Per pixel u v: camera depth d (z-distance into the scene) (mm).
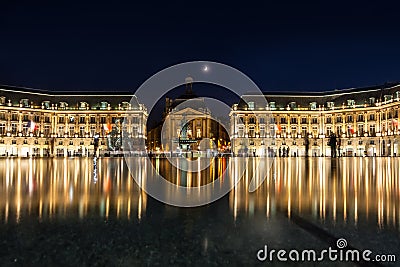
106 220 8055
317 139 129000
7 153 121750
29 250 5629
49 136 129875
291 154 128250
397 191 13984
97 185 16453
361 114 124375
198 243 6066
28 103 126625
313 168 34125
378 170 30375
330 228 7242
